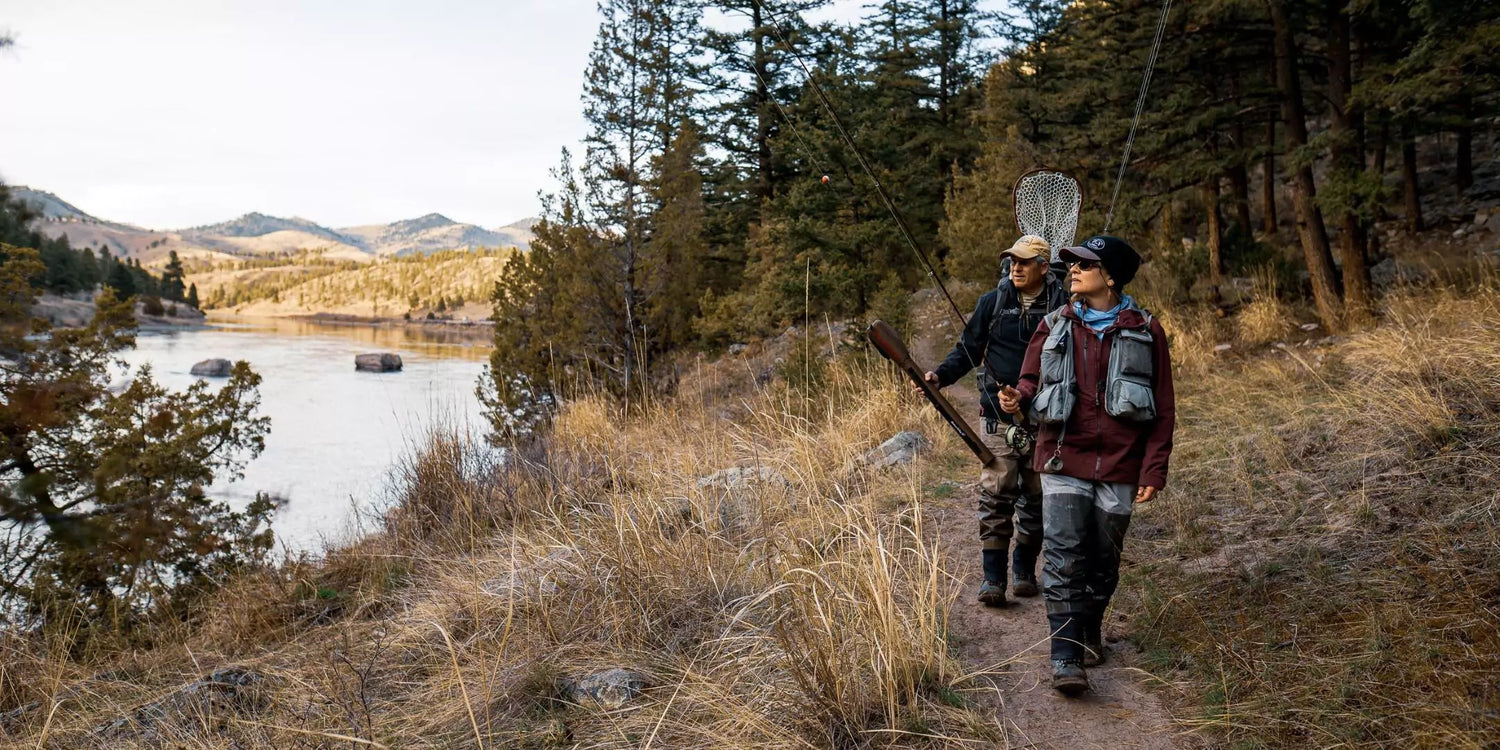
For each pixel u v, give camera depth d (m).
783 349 14.68
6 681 4.93
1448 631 2.76
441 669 3.73
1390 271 11.65
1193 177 11.62
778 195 17.53
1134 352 2.91
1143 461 2.92
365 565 6.43
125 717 3.77
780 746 2.71
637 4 16.14
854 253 16.23
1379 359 6.12
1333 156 10.41
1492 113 10.78
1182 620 3.35
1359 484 4.19
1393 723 2.39
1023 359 3.59
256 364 48.00
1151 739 2.64
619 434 7.52
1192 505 4.55
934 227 22.38
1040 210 3.91
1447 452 4.11
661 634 3.73
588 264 15.37
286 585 6.22
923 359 15.22
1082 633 3.03
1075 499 2.99
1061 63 18.81
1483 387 4.75
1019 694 3.01
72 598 7.79
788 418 6.75
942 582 4.02
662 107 16.44
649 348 15.16
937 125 27.44
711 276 25.56
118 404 9.67
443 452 7.50
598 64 15.87
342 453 20.48
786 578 3.50
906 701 2.92
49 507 8.23
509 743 3.03
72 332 10.02
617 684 3.30
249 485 16.59
